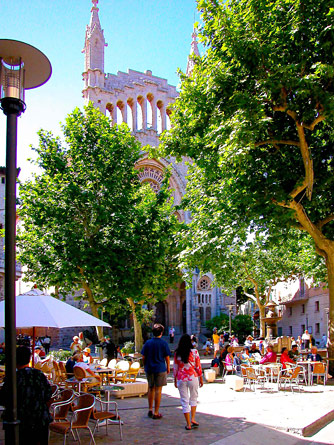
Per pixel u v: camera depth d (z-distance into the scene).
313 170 19.11
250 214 17.95
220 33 16.20
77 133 24.98
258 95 16.17
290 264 37.91
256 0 15.95
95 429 10.24
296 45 16.12
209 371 19.64
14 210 6.05
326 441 9.59
